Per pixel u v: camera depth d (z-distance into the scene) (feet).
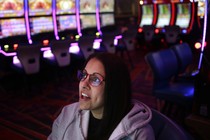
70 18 19.21
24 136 9.32
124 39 19.01
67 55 15.65
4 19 15.43
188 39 23.47
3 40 15.46
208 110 6.70
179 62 9.98
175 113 10.07
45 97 13.51
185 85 9.30
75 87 15.23
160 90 8.70
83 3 19.93
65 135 3.93
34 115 11.19
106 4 21.71
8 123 10.41
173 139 3.48
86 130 3.74
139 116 3.46
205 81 6.63
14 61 15.17
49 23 17.87
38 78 16.07
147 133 3.36
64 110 4.21
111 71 3.30
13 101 13.03
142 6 27.68
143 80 15.90
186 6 24.52
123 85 3.38
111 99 3.35
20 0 15.97
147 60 8.48
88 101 3.41
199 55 7.80
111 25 22.39
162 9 26.40
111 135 3.43
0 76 15.21
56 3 18.12
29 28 16.61
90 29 20.71
